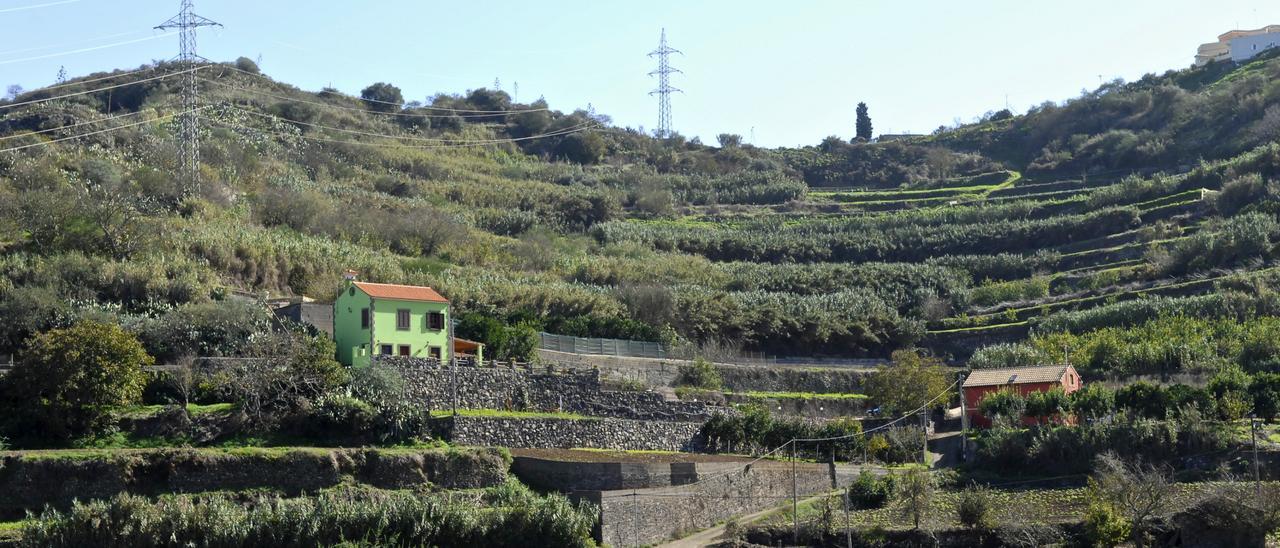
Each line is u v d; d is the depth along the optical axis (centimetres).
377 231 14488
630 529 7169
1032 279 15750
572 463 7425
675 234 18275
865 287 15388
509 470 7512
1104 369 11675
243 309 8719
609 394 9025
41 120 16900
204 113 19575
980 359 12269
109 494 6419
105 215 10619
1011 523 7594
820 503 8362
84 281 9238
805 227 19638
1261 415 9531
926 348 13762
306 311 8925
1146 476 7812
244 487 6681
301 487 6800
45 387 6906
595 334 11388
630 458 7838
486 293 11794
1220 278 13788
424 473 7144
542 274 14238
